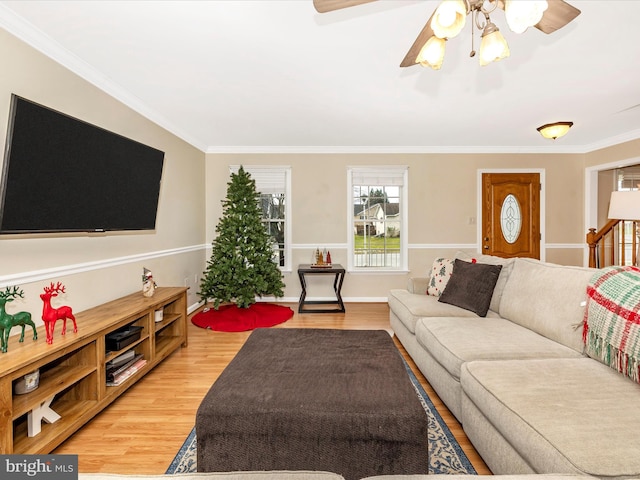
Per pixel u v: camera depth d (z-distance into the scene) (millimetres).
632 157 4527
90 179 2346
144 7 1913
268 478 909
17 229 1851
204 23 2072
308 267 4801
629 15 2043
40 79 2197
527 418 1217
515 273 2623
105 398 2088
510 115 3824
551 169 5301
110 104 2926
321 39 2266
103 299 2783
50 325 1772
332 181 5223
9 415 1455
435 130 4391
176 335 3271
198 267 4879
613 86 3064
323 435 1344
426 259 5293
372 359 1881
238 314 4340
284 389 1527
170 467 1638
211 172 5168
